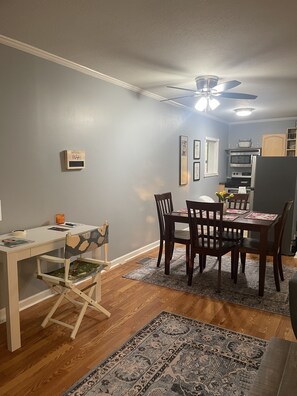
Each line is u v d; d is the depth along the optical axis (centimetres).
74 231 269
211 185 698
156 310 273
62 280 227
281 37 248
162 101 474
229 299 296
